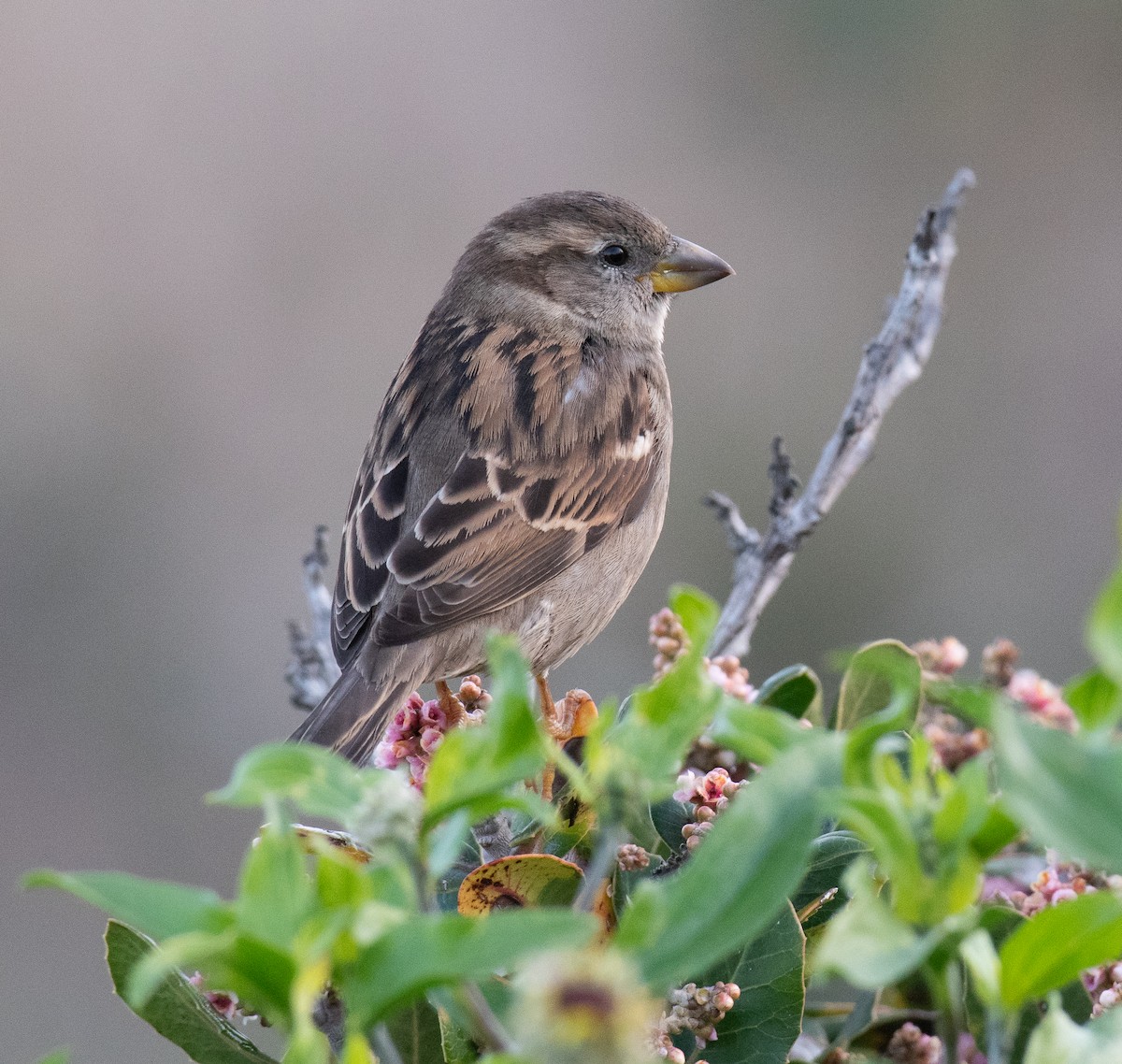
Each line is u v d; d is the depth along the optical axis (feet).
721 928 7.52
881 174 56.59
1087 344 53.83
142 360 53.06
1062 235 55.98
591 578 25.54
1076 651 45.52
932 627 45.52
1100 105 56.39
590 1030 6.03
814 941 12.86
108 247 54.60
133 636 48.39
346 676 22.81
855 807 7.79
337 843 12.66
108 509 50.47
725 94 58.03
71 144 56.39
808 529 22.74
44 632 48.19
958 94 57.21
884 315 23.39
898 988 14.37
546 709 25.80
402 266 56.13
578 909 8.00
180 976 11.72
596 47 59.21
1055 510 48.32
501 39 59.36
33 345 52.60
